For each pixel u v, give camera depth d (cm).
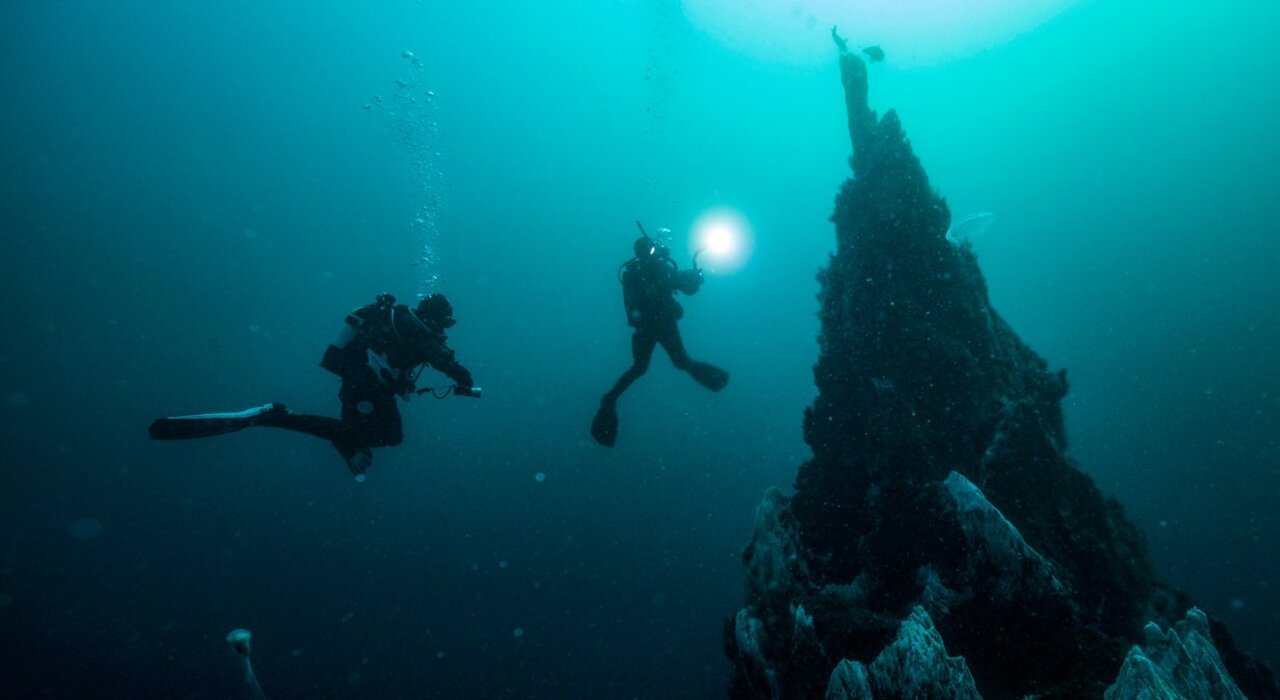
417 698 1095
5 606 1341
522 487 2459
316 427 388
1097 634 334
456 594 1529
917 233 522
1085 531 428
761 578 462
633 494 2320
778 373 3697
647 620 1411
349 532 1958
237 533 1912
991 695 327
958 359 483
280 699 1059
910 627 286
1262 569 1233
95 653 1161
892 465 462
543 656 1251
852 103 592
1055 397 541
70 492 2242
